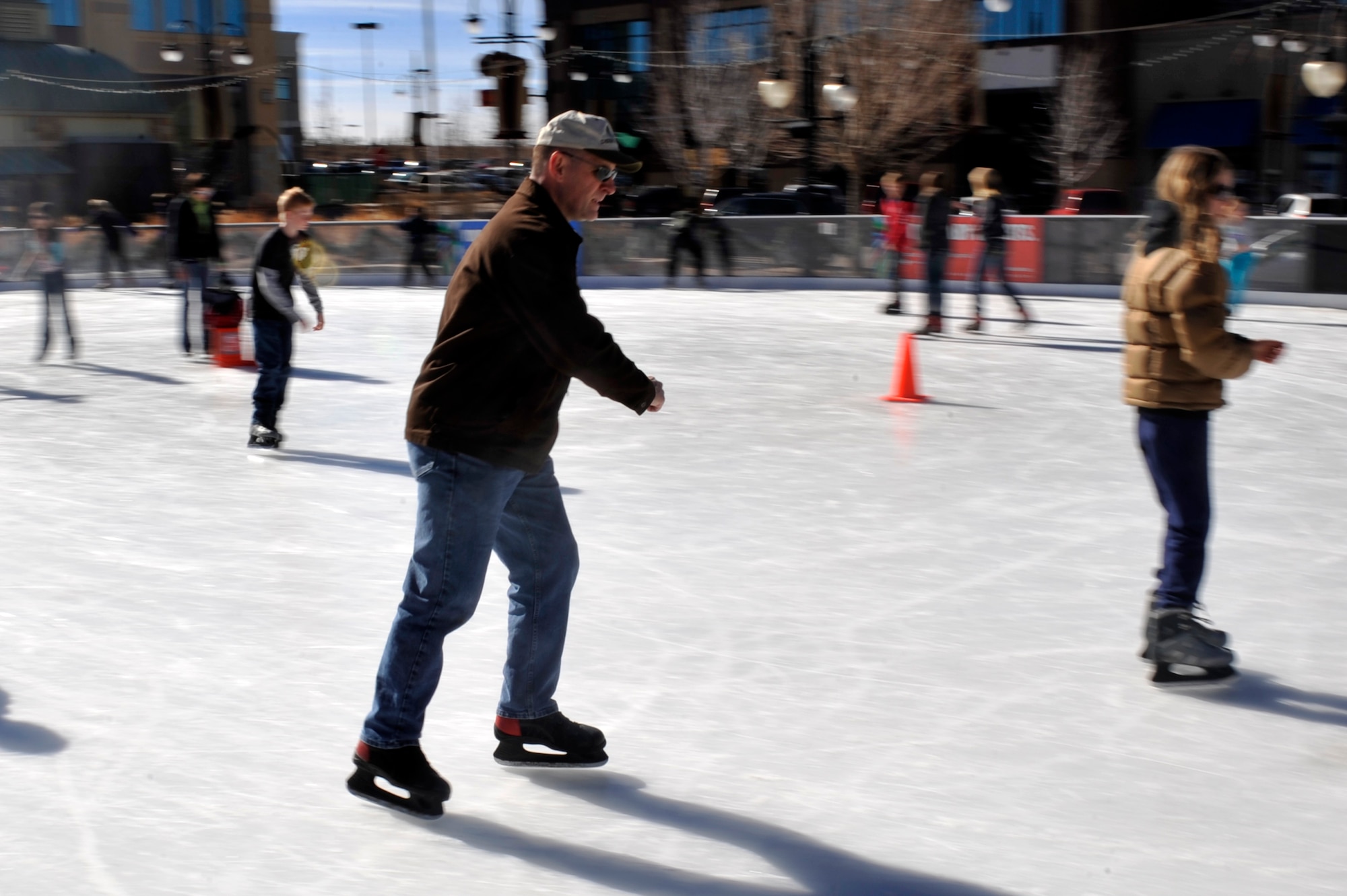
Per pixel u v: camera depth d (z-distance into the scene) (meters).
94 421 8.46
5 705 3.60
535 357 2.83
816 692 3.73
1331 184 32.88
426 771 2.95
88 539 5.44
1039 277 17.16
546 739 3.21
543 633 3.13
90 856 2.75
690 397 9.23
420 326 14.17
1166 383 3.65
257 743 3.36
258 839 2.84
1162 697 3.70
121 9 44.09
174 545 5.34
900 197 14.97
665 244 18.84
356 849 2.80
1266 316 14.27
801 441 7.59
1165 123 35.00
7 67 39.59
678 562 5.08
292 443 7.62
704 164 37.00
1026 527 5.62
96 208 20.19
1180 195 3.54
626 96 44.69
